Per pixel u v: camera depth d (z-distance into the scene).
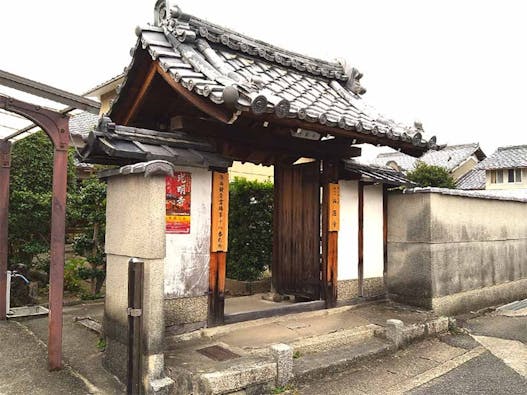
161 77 6.18
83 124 15.73
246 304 8.30
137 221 4.96
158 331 4.77
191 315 5.96
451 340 7.20
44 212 9.91
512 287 10.07
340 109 6.99
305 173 8.20
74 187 10.98
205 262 6.14
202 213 6.11
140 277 4.73
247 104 4.93
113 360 5.43
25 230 9.98
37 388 5.07
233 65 6.73
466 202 8.93
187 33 6.10
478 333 7.61
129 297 4.74
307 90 7.38
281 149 7.17
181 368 4.80
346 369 5.71
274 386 4.98
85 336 7.16
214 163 5.91
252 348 5.61
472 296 8.93
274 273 8.75
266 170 18.06
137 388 4.68
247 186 10.34
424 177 25.47
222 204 6.30
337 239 7.86
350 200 8.18
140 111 6.93
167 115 7.02
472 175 36.22
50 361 5.57
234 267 10.46
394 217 8.70
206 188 6.17
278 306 7.46
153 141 5.70
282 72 7.62
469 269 8.91
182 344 5.70
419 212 8.27
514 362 6.20
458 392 5.19
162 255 4.83
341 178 8.03
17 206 9.66
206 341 5.87
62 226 5.71
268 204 10.58
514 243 10.27
